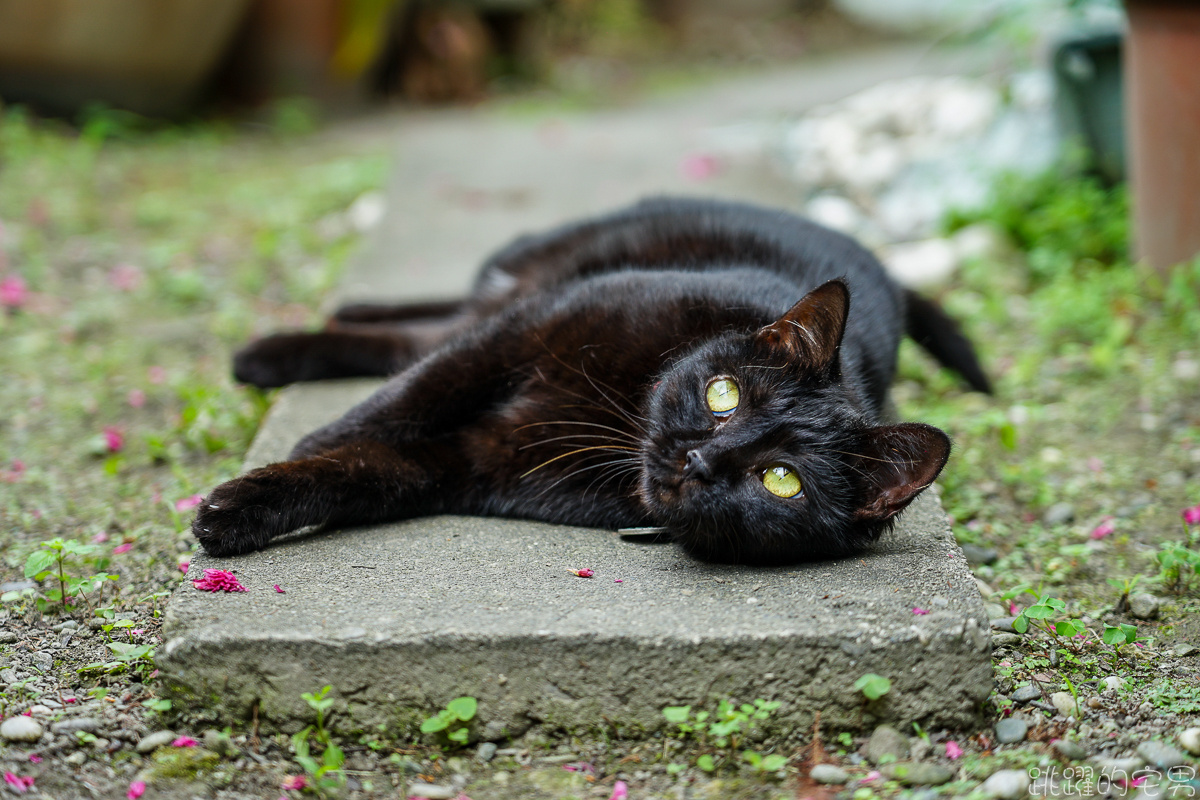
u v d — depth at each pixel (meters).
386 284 4.88
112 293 5.27
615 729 2.31
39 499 3.37
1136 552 3.23
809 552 2.64
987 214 5.94
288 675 2.26
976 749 2.29
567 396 2.97
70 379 4.36
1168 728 2.36
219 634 2.26
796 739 2.30
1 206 6.07
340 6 9.13
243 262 5.75
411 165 7.02
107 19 7.46
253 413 3.95
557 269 3.79
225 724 2.30
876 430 2.61
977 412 4.24
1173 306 4.79
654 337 2.96
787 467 2.58
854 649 2.26
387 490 2.83
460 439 3.03
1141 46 4.77
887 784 2.18
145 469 3.61
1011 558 3.21
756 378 2.67
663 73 12.36
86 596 2.76
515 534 2.83
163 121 8.46
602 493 2.91
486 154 7.33
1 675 2.43
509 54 11.53
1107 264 5.51
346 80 9.44
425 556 2.66
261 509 2.63
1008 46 7.22
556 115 9.79
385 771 2.25
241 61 9.11
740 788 2.19
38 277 5.29
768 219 3.88
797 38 14.17
